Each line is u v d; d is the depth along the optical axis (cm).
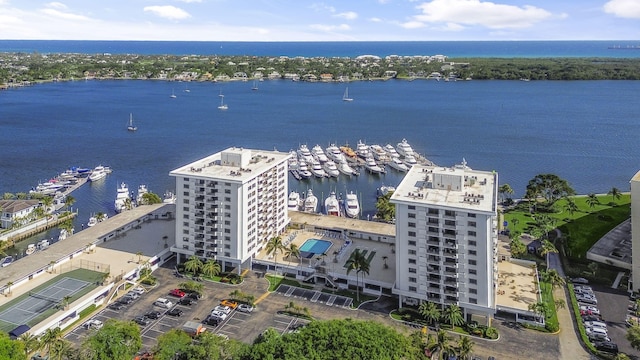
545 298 12281
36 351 9938
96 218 18900
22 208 18175
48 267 13362
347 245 14775
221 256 13662
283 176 15750
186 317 11550
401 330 11050
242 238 13425
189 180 13612
